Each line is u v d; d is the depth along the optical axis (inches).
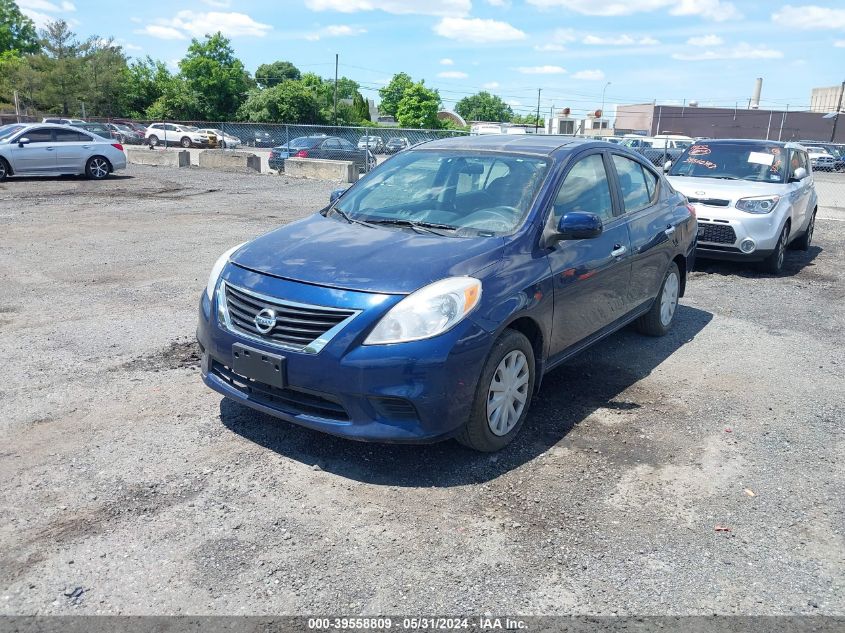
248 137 1584.6
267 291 150.4
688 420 186.4
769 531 136.6
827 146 1526.8
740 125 2844.5
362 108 3479.3
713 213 361.4
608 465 160.1
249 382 156.2
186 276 325.4
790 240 398.0
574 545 129.7
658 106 2861.7
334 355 140.9
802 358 239.5
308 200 622.8
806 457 167.6
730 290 338.3
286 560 122.5
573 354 192.1
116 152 773.9
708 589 119.1
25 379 196.9
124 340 233.0
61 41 2573.8
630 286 215.8
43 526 129.4
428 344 140.7
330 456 159.0
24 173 711.1
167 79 2659.9
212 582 116.2
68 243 396.8
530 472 155.6
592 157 205.3
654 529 135.9
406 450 163.3
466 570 121.6
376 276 147.2
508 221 173.3
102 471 149.3
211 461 155.0
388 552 125.7
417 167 201.5
